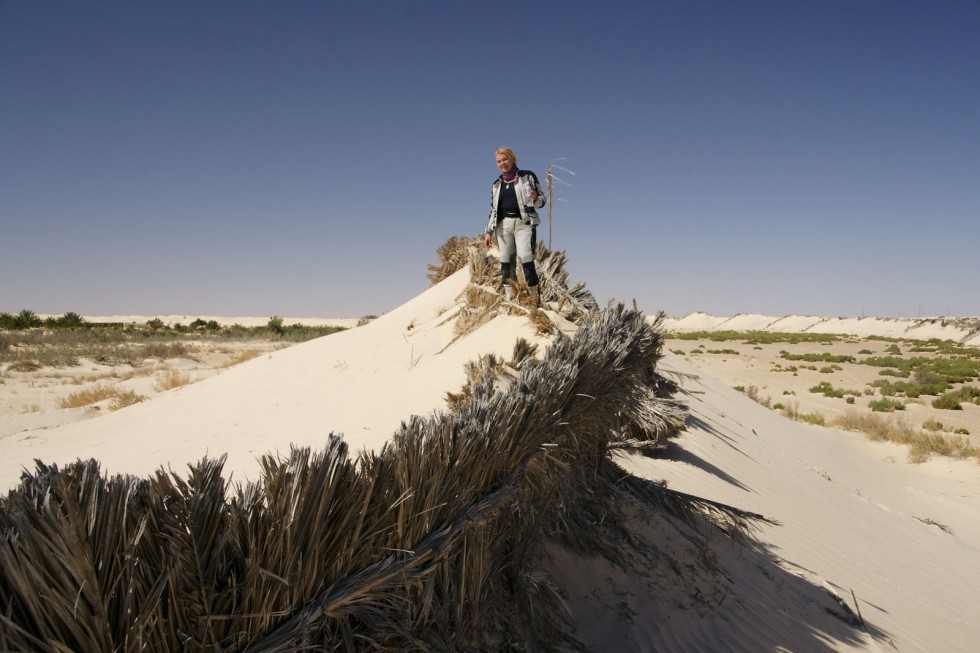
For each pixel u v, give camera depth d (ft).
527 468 9.57
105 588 4.83
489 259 31.83
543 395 9.87
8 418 40.75
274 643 5.56
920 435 59.41
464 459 7.98
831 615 14.79
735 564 15.24
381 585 6.56
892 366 133.59
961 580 24.70
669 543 14.24
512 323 25.63
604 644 10.18
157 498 5.32
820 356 148.77
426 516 7.40
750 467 27.99
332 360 32.76
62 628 4.50
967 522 37.81
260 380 31.42
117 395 51.19
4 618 4.11
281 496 5.87
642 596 11.78
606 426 13.28
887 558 24.03
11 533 4.54
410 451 7.38
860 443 57.82
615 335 13.30
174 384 58.18
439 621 7.59
